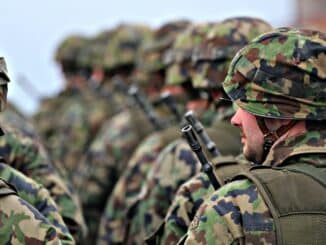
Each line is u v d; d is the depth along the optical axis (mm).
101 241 15617
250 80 8930
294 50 8820
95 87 22953
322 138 8836
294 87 8789
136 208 14266
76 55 24656
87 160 18562
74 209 12828
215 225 8555
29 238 8883
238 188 8648
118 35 21297
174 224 10758
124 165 17781
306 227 8422
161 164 12445
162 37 17047
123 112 18609
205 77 12352
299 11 34875
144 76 17422
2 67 9680
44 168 12844
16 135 12789
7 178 10875
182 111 14047
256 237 8422
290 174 8672
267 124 8961
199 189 10758
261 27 12422
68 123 22703
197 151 10352
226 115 12000
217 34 12352
